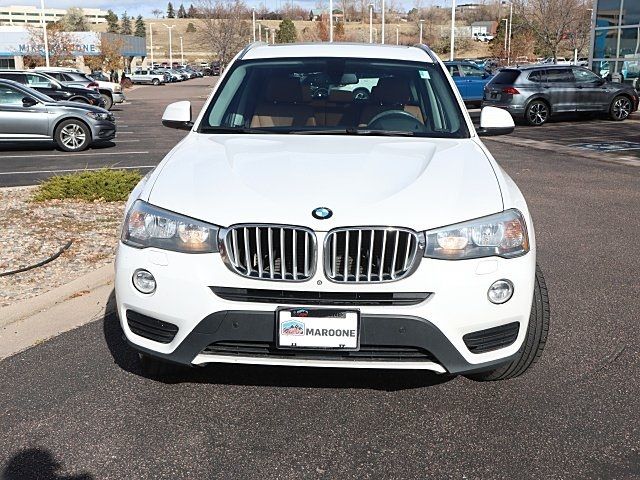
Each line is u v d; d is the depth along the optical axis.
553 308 4.93
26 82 23.59
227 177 3.41
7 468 2.95
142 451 3.08
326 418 3.37
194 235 3.12
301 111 4.51
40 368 3.90
